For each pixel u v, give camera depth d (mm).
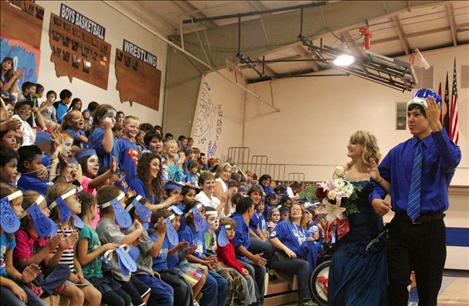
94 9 9305
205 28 11656
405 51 14242
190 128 11617
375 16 9891
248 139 15461
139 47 10789
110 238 3715
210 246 5113
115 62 9977
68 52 8633
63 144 4828
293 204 6781
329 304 3027
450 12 11820
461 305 6535
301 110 15195
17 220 2832
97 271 3570
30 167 3775
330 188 3057
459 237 12836
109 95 9820
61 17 8469
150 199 4652
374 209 2871
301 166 14984
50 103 7059
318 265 5754
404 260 2771
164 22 11594
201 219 4762
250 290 5176
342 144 14703
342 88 14914
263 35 11016
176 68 11844
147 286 3830
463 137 13500
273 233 6273
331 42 12805
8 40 7367
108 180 4293
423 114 2814
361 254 2988
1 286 2758
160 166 4746
